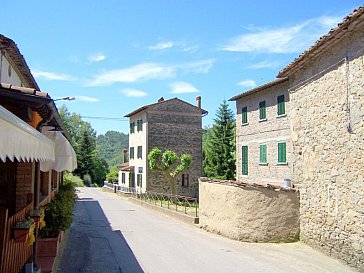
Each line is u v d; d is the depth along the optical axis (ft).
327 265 36.68
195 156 129.80
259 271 33.58
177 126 128.88
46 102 21.47
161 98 134.41
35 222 23.59
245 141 85.51
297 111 48.91
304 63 45.85
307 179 46.21
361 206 34.71
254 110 81.92
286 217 48.16
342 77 38.17
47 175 44.47
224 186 53.31
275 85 73.72
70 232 51.44
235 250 42.93
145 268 33.22
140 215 75.97
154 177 124.88
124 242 45.50
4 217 17.47
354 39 35.94
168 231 55.77
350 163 36.65
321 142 42.60
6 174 30.42
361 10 30.91
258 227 48.16
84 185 213.05
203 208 59.77
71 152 33.73
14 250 19.36
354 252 35.68
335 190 39.55
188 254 39.91
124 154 189.57
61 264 33.09
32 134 15.79
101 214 75.25
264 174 77.15
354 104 35.96
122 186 149.89
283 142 70.85
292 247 45.19
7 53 40.57
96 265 33.53
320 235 42.70
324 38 37.45
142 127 130.93
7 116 11.34
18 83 49.34
